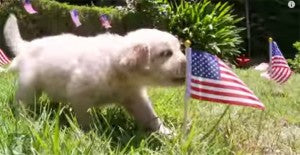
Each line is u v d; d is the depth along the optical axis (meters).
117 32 3.82
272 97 2.28
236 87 1.28
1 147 1.06
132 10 3.92
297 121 1.79
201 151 1.21
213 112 1.67
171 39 1.31
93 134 1.20
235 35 4.30
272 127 1.63
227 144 1.29
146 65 1.28
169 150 1.18
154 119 1.42
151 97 1.70
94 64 1.32
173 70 1.28
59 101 1.44
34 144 1.08
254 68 4.23
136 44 1.28
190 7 4.00
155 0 3.94
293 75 3.62
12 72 1.73
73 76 1.33
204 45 3.94
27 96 1.45
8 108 1.41
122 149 1.19
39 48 1.46
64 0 4.68
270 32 5.56
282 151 1.41
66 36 1.48
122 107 1.45
